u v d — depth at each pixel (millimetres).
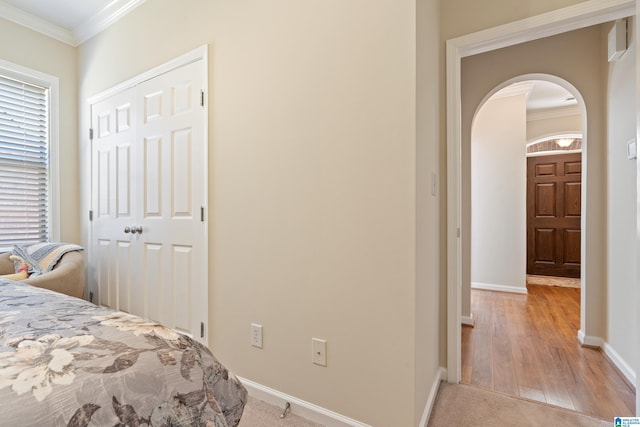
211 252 1830
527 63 2494
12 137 2537
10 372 543
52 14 2531
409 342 1231
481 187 4090
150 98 2170
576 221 4812
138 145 2250
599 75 2273
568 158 4867
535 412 1558
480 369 2018
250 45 1666
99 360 621
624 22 1919
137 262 2256
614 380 1866
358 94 1344
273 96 1584
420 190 1299
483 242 4086
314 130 1455
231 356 1749
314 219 1455
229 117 1753
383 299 1287
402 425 1249
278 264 1567
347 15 1371
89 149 2732
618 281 2014
